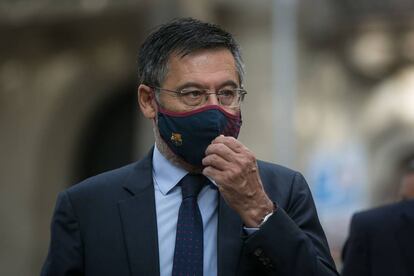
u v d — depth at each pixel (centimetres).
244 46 1978
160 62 465
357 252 798
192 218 470
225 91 462
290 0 1598
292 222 447
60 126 2464
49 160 2477
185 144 460
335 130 2173
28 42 2400
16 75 2459
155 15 1803
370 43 2138
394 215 789
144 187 486
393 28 2098
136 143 2403
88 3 2089
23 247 2488
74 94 2433
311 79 2094
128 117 2467
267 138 1992
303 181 499
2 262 2494
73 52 2391
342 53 2164
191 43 459
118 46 2331
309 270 442
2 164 2491
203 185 479
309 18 2009
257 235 442
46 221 2483
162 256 469
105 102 2467
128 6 2027
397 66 2205
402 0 2045
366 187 2220
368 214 799
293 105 1595
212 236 471
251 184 446
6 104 2480
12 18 2184
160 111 466
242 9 1945
